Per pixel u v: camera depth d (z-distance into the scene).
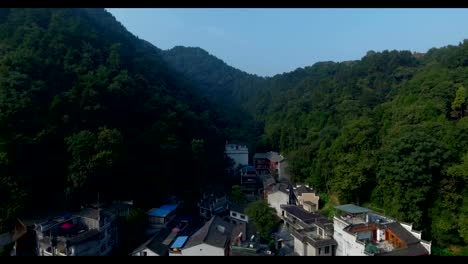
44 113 40.91
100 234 34.81
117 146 41.00
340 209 35.94
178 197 50.41
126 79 50.78
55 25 54.84
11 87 39.47
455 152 35.22
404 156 35.59
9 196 34.84
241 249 32.59
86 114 43.59
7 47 46.44
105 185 42.31
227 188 61.59
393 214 36.38
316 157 54.22
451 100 43.72
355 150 46.16
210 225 36.47
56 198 39.91
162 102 55.53
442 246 33.47
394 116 47.16
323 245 33.62
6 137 36.19
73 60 49.78
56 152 40.44
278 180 62.16
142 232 39.09
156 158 49.47
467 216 31.81
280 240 37.81
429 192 34.72
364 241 30.98
